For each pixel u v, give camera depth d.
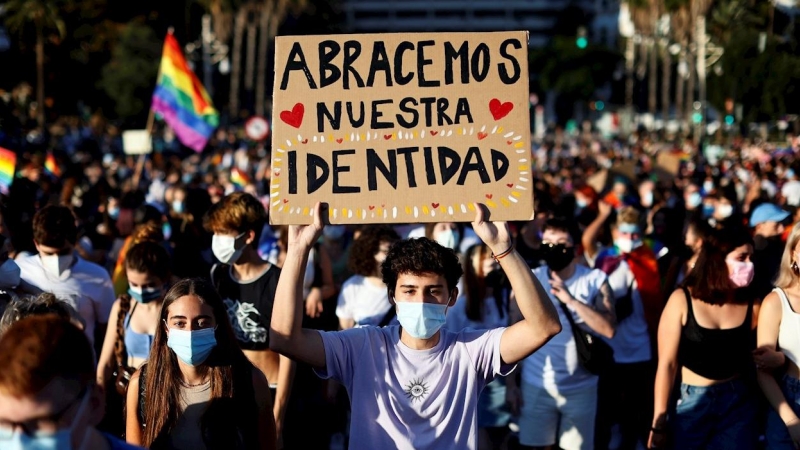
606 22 125.00
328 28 79.81
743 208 12.80
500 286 5.91
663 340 5.06
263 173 18.00
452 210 3.39
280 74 3.46
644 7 62.41
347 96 3.45
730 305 4.95
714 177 17.53
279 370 5.11
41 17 43.34
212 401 3.64
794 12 27.80
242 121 70.56
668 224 9.16
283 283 3.37
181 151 40.94
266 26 69.75
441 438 3.49
